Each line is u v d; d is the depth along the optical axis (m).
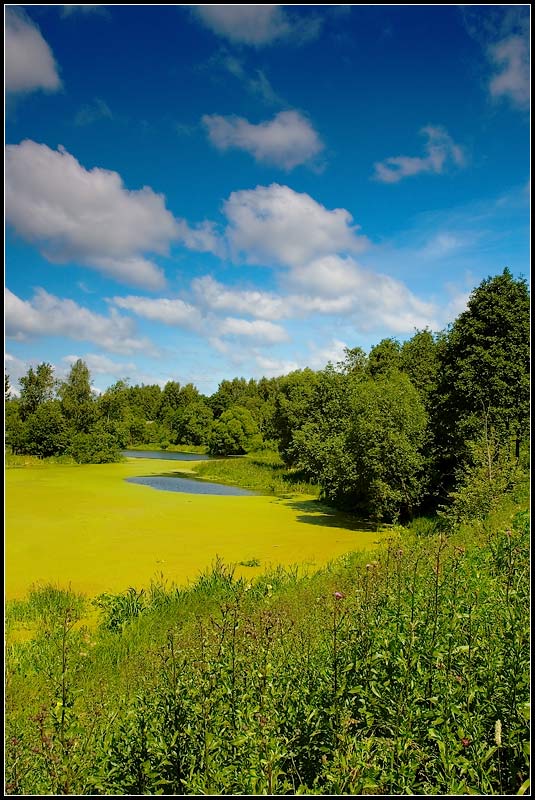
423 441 18.94
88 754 3.50
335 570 11.48
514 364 19.27
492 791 2.76
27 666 7.21
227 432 61.03
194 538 16.58
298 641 5.30
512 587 5.36
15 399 59.28
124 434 60.31
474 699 3.34
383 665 3.72
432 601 4.57
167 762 3.02
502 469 15.16
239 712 3.26
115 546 15.42
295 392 40.03
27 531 17.34
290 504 24.09
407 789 2.72
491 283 20.59
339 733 3.06
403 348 37.91
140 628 8.73
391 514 18.92
